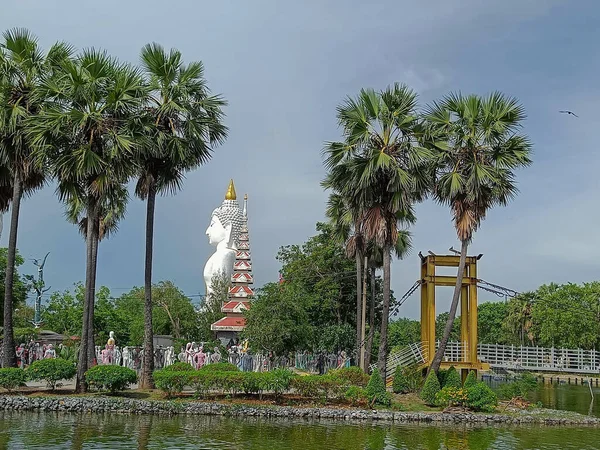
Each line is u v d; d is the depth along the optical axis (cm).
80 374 3281
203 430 2634
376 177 3578
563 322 7519
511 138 3722
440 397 3400
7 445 2183
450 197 3656
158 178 3547
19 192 3347
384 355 3584
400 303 4625
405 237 5091
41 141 3119
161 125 3419
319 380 3350
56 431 2483
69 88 3222
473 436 2753
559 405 4450
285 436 2562
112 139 3191
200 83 3500
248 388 3328
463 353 4269
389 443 2483
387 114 3588
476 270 4225
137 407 3047
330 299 5838
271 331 4703
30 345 4925
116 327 6706
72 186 3303
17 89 3338
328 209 4866
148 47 3441
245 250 7381
